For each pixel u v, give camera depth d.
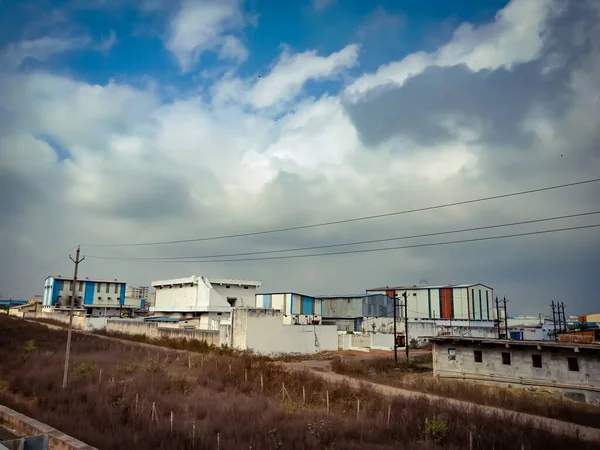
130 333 66.00
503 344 34.47
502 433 18.28
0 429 13.90
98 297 93.25
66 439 12.05
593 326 79.44
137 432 16.14
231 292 70.00
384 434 18.38
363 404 23.73
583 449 17.34
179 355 41.28
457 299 90.94
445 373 37.62
